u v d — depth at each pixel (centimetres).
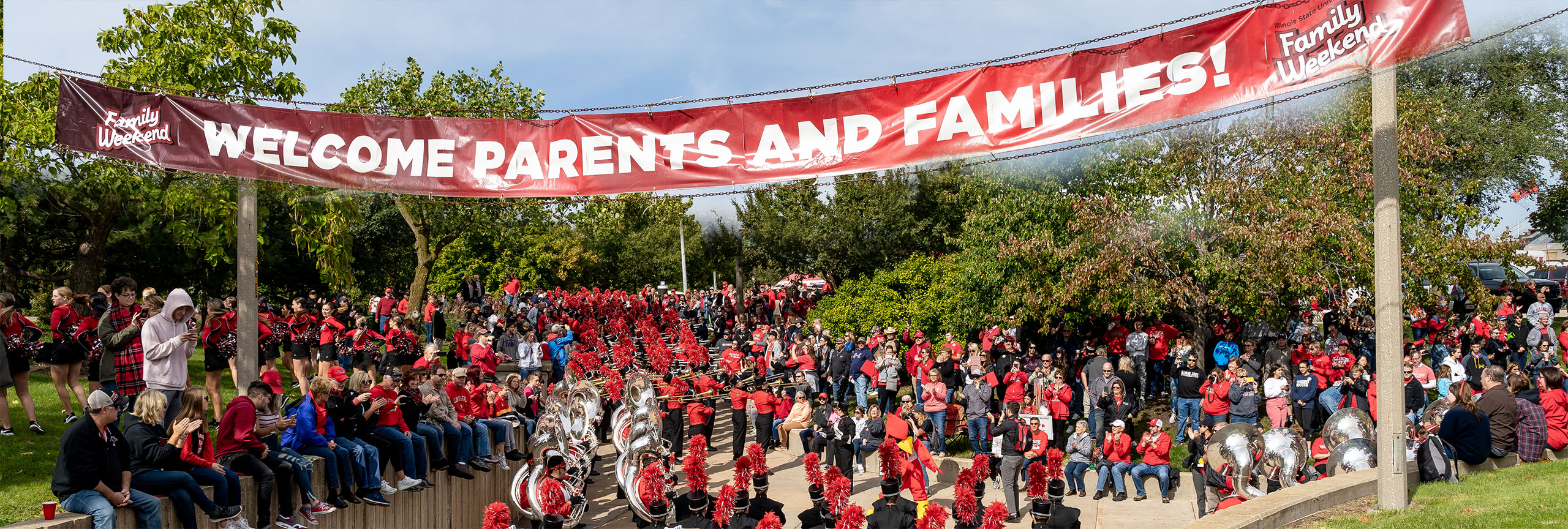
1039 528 1059
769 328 2567
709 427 1925
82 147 871
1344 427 1126
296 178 880
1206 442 1336
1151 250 1783
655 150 851
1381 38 687
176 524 756
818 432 1745
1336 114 1794
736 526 1011
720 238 5012
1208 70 735
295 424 945
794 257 4069
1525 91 3059
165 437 781
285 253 2881
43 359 1172
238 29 1478
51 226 2052
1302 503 898
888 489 968
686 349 2042
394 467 1065
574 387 1191
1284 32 718
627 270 5228
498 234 2964
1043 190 1952
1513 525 771
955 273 2297
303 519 897
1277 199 1720
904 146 802
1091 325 2180
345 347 1545
